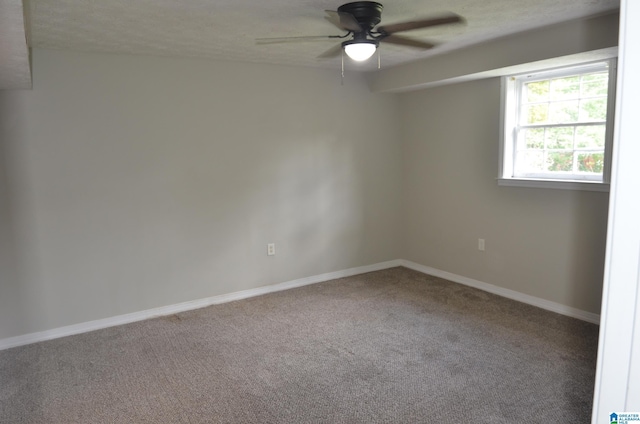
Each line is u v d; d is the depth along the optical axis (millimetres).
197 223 4320
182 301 4320
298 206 4883
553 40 3404
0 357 3410
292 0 2596
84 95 3717
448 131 4906
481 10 2930
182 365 3217
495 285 4605
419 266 5477
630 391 632
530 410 2574
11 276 3590
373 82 5164
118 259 3988
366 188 5332
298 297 4598
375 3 2619
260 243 4688
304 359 3260
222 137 4363
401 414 2574
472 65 4051
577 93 3854
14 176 3527
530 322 3824
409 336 3602
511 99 4277
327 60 4379
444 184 5031
